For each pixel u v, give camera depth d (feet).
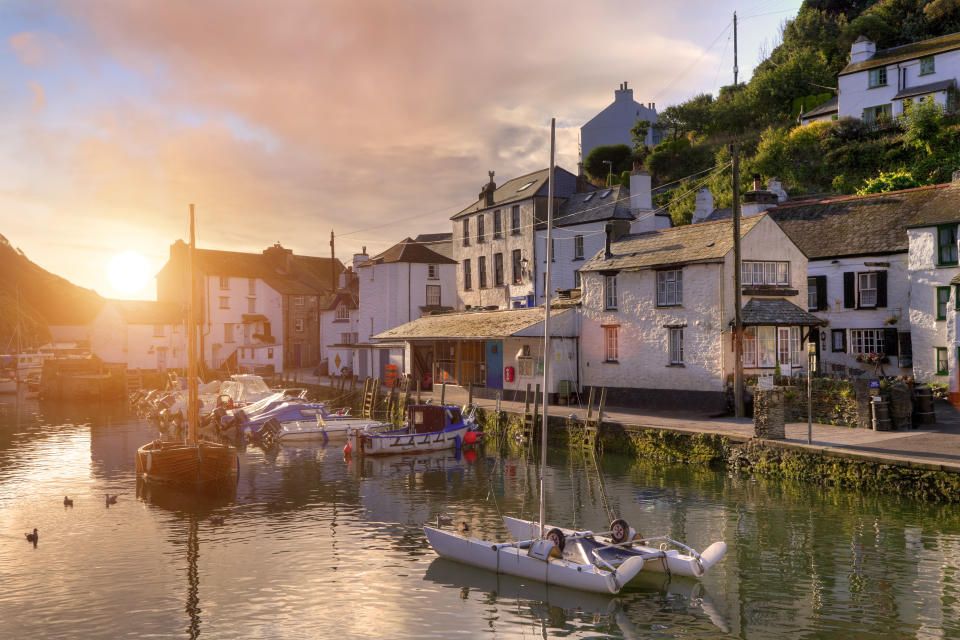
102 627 46.83
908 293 119.75
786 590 49.21
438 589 52.29
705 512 67.77
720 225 114.11
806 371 109.60
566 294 141.18
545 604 49.08
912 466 66.85
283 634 45.21
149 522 72.54
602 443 100.78
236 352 252.01
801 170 198.18
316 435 130.31
